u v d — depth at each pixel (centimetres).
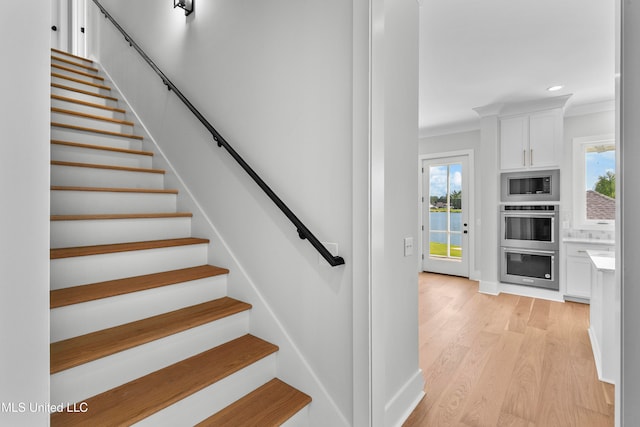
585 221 434
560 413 185
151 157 273
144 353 141
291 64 168
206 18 221
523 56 298
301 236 155
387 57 169
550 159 412
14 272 72
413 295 198
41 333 76
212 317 166
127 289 156
